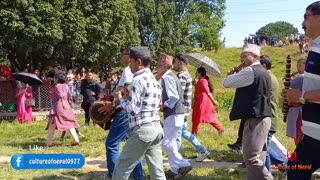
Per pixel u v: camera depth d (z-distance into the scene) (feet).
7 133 40.32
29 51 63.82
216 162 25.67
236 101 16.89
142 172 20.04
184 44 134.31
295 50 150.20
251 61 17.03
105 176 21.89
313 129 12.07
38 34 60.95
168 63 20.81
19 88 48.49
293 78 20.89
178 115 20.79
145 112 15.55
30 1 60.23
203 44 151.23
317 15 12.07
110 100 19.98
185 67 23.50
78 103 60.80
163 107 20.80
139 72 15.88
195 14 147.13
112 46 74.13
